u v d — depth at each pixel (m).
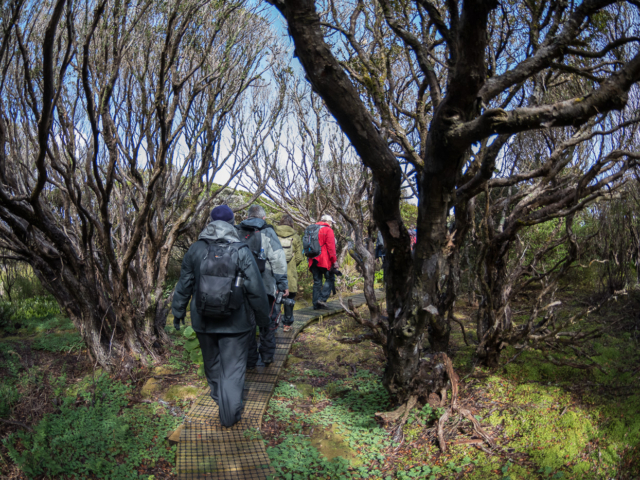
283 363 4.63
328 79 2.42
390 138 4.12
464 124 2.38
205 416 3.46
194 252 3.48
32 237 3.76
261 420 3.49
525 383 3.67
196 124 5.15
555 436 2.88
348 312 3.53
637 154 2.73
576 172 3.68
